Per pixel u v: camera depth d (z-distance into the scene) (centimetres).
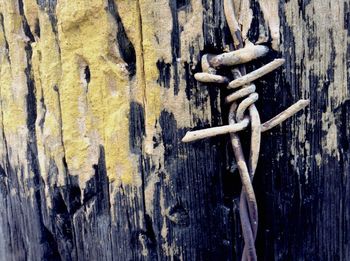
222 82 12
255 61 12
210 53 12
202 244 13
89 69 12
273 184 12
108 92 12
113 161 13
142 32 12
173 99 12
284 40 12
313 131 12
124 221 13
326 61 12
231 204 12
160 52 12
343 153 13
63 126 13
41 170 14
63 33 12
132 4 12
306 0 12
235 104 12
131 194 13
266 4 11
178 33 12
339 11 12
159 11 12
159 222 13
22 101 14
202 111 12
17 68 13
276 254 13
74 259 14
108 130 12
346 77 12
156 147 12
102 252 13
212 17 11
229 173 12
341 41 12
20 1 13
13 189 15
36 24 13
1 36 14
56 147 13
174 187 12
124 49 12
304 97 12
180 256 13
